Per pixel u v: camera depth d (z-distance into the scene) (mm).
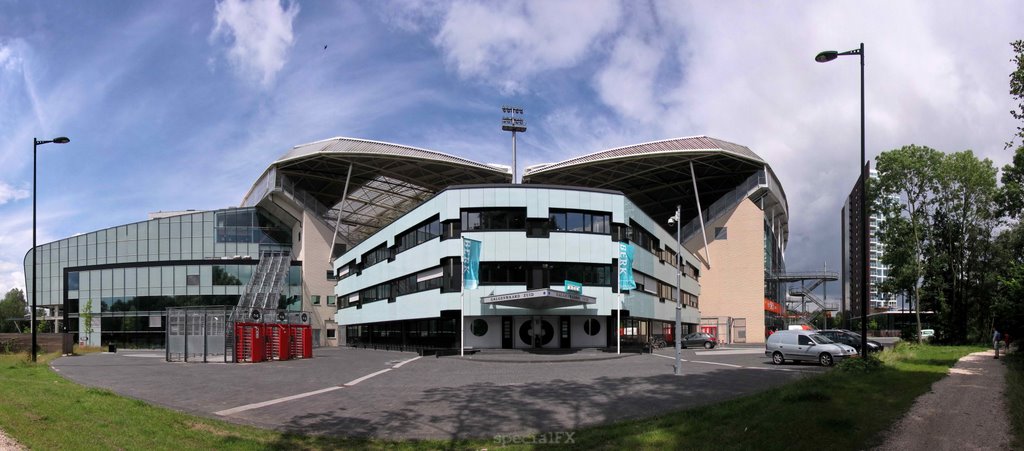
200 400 16422
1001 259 54719
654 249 52875
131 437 10125
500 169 69500
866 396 13336
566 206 40625
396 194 78062
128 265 72062
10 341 43594
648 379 21328
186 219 79375
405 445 10406
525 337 40906
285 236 80375
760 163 69062
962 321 54875
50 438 9453
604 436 10477
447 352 38656
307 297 72062
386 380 22297
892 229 55312
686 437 9914
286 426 12328
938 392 14422
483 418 13227
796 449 8680
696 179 74938
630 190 77500
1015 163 41375
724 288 73375
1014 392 14305
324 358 38781
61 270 84062
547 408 14531
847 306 154625
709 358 34969
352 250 64000
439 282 41781
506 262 39844
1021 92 18859
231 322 37281
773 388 15820
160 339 70188
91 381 22000
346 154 62781
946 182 53656
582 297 37375
